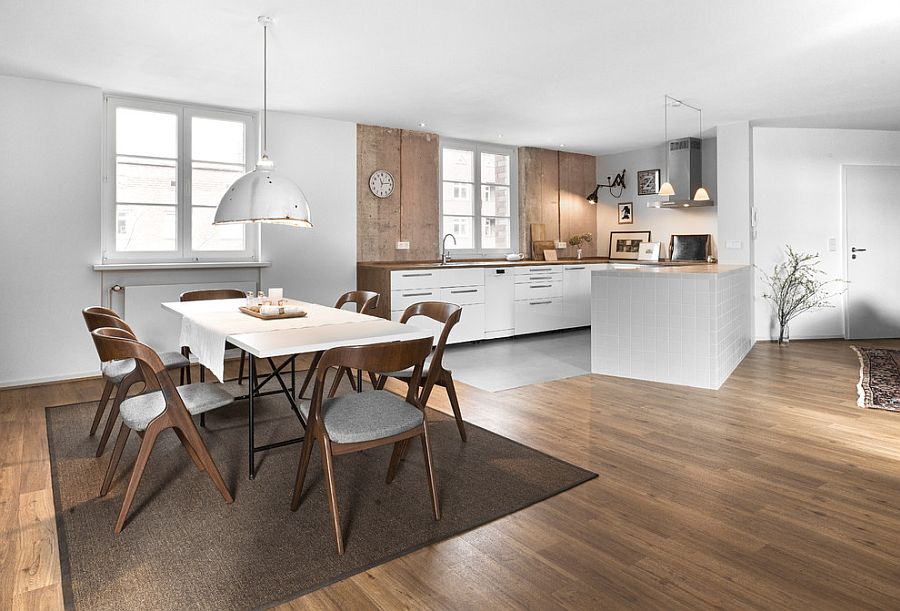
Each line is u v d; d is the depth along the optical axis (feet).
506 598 6.02
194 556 6.88
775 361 18.31
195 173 17.94
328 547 7.09
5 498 8.52
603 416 12.46
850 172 22.35
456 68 14.37
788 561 6.69
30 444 10.86
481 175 25.08
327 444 7.18
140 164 17.10
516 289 23.08
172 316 17.38
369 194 21.40
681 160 23.62
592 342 16.78
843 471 9.36
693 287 14.82
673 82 15.69
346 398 8.43
